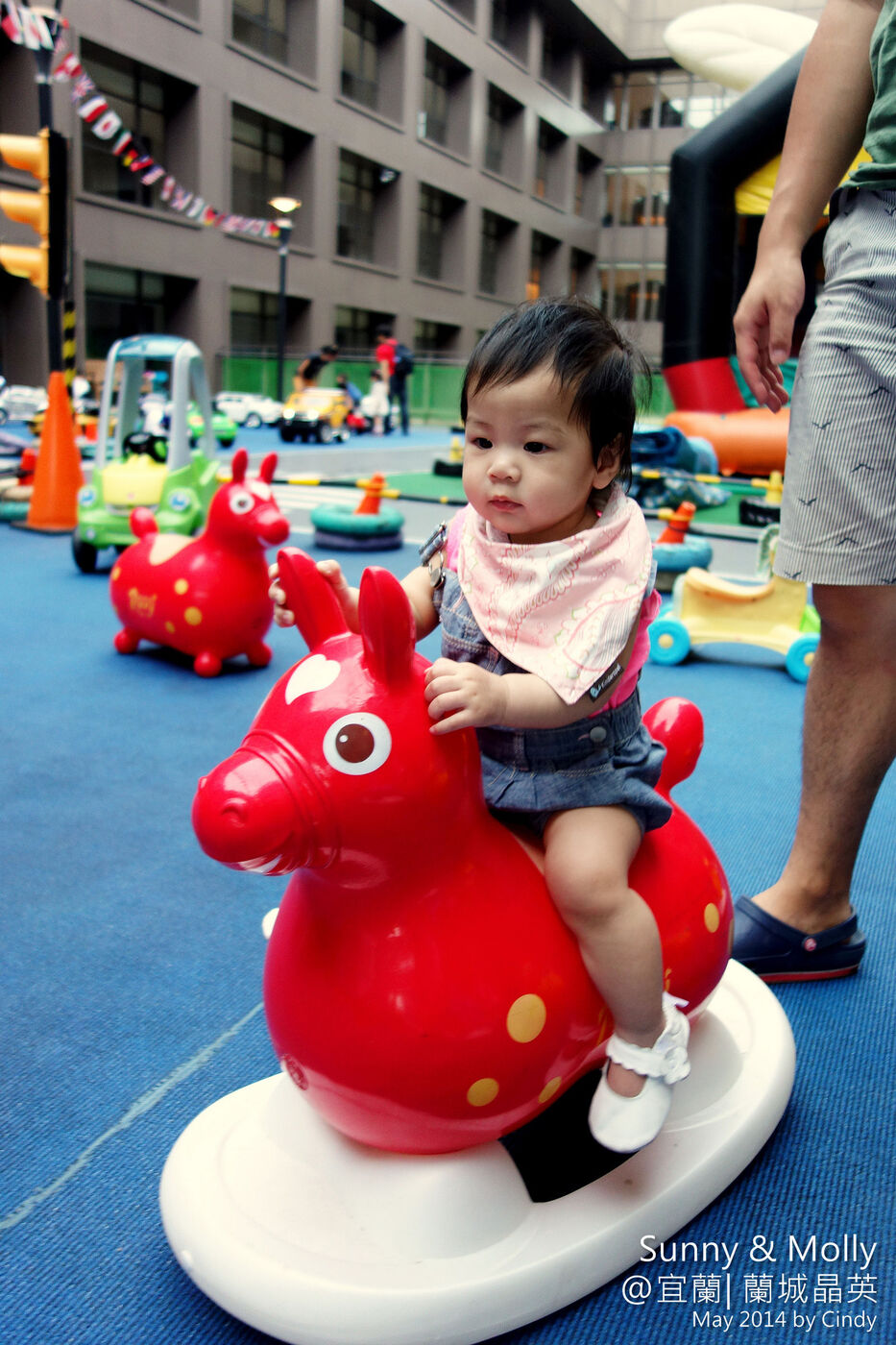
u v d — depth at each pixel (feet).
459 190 78.69
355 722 3.18
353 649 3.36
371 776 3.18
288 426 46.01
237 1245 3.41
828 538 5.03
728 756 9.43
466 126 78.18
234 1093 4.18
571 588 3.54
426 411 74.33
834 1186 4.25
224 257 62.28
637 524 3.72
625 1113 3.62
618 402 3.49
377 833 3.24
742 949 5.66
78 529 16.39
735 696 11.46
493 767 3.76
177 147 58.80
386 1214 3.47
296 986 3.53
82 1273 3.76
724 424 31.73
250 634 11.55
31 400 45.65
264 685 11.22
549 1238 3.57
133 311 61.00
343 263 69.92
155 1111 4.59
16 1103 4.61
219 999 5.45
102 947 5.92
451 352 83.41
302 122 64.18
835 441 4.95
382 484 18.72
